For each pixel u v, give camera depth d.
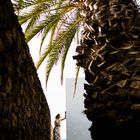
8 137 2.45
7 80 2.38
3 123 2.36
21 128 2.70
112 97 4.79
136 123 4.59
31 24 7.36
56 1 7.07
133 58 4.87
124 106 4.67
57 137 10.52
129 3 5.30
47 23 7.32
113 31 5.10
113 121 4.71
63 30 7.72
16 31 2.56
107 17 5.26
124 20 5.14
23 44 2.76
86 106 5.16
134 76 4.77
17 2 6.61
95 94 5.00
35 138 3.16
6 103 2.39
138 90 4.67
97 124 4.92
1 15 2.29
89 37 5.40
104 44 5.12
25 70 2.82
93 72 5.14
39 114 3.40
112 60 4.96
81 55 5.46
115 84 4.81
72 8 7.19
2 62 2.31
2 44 2.30
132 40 5.00
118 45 5.02
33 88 3.15
